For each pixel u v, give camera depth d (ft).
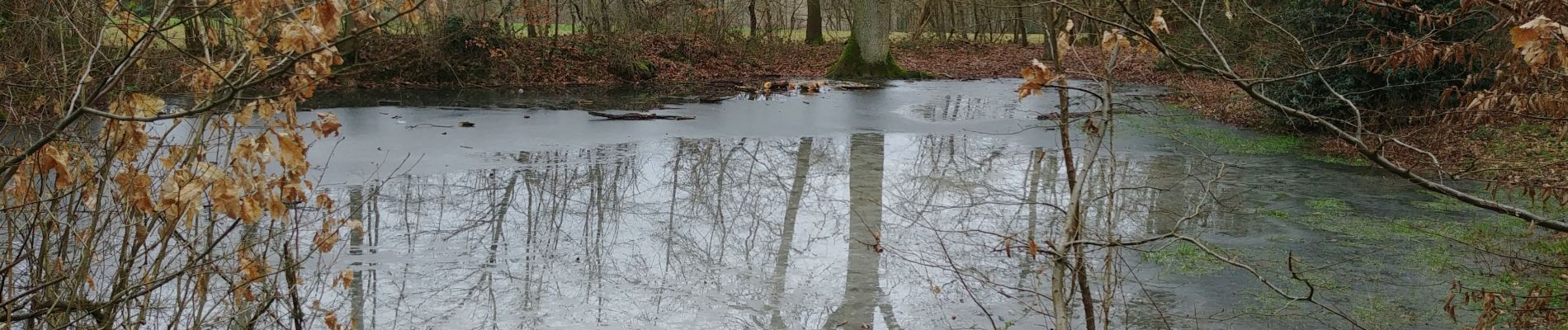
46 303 13.25
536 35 96.02
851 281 26.04
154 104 13.32
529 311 23.00
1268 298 24.62
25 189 13.19
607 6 98.43
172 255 22.41
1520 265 27.02
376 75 78.64
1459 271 26.91
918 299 24.56
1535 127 42.98
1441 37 43.93
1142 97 75.82
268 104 12.84
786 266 27.40
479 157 43.39
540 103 67.21
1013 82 93.35
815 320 23.03
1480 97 17.78
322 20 11.48
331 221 16.24
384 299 23.38
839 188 38.86
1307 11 48.29
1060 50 15.35
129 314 14.23
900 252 28.99
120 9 12.10
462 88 78.74
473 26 84.74
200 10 11.70
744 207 35.17
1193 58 14.90
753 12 109.91
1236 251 28.89
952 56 122.52
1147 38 14.12
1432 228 31.99
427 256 27.12
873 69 98.53
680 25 105.29
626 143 48.96
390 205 33.06
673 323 22.56
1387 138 14.24
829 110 65.10
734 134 53.06
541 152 45.39
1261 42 42.78
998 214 33.86
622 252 28.48
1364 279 26.27
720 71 100.27
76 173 13.55
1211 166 44.04
